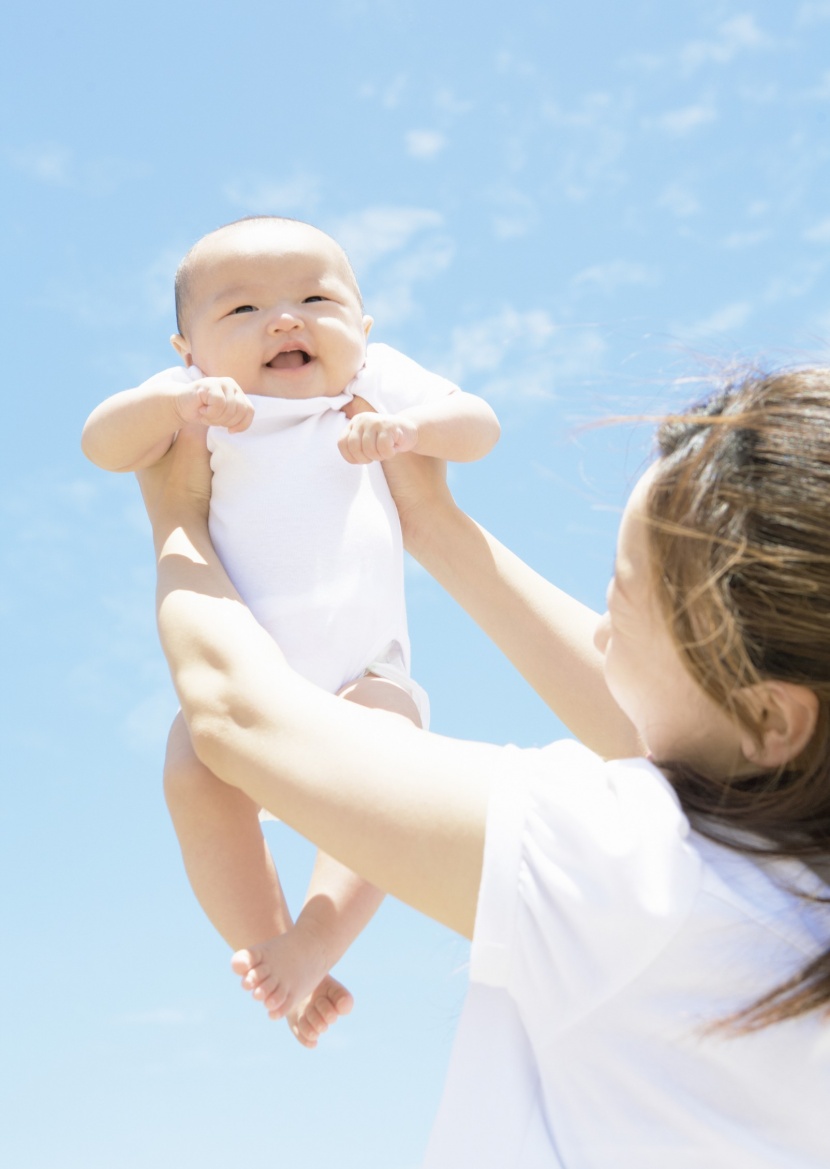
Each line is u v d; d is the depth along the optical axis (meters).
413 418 1.94
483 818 1.00
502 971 0.97
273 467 1.98
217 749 1.16
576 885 0.96
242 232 2.21
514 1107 0.96
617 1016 0.95
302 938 1.57
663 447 1.12
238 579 1.93
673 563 1.03
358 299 2.27
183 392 1.84
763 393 1.08
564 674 1.72
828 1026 0.91
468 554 1.92
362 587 1.93
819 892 0.97
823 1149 0.90
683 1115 0.91
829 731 0.99
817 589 0.97
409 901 1.03
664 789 1.02
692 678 1.04
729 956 0.94
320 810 1.05
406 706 1.84
